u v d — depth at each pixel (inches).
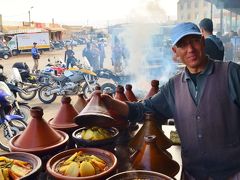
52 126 63.7
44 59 703.7
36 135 55.7
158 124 68.6
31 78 290.2
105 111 56.3
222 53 124.7
